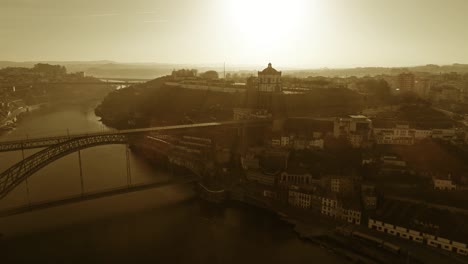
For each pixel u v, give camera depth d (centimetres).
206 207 17650
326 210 16375
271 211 17112
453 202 15112
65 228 15162
